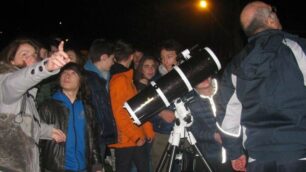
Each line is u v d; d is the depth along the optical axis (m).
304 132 2.61
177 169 3.93
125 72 4.23
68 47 4.53
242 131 2.92
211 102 3.52
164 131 4.32
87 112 3.58
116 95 4.04
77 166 3.45
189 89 3.40
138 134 4.06
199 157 3.57
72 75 3.48
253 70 2.63
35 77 2.40
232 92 2.80
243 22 2.89
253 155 2.77
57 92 3.52
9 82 2.46
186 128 3.59
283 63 2.59
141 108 3.40
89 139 3.57
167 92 3.36
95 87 4.02
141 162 4.27
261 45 2.64
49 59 2.34
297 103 2.59
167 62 4.37
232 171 3.62
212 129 3.54
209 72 3.38
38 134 2.84
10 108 2.63
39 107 3.39
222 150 3.54
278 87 2.60
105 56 4.34
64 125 3.39
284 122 2.62
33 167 2.69
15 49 2.85
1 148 2.58
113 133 4.09
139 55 5.58
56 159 3.33
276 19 2.84
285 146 2.62
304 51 2.60
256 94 2.66
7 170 2.57
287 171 2.64
